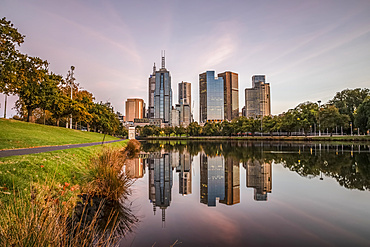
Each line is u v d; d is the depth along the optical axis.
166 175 18.12
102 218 7.75
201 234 6.64
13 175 8.00
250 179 15.69
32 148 16.06
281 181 14.52
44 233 3.90
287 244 5.96
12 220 4.54
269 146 49.72
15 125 29.64
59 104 39.31
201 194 12.03
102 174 10.16
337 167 19.14
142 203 9.98
